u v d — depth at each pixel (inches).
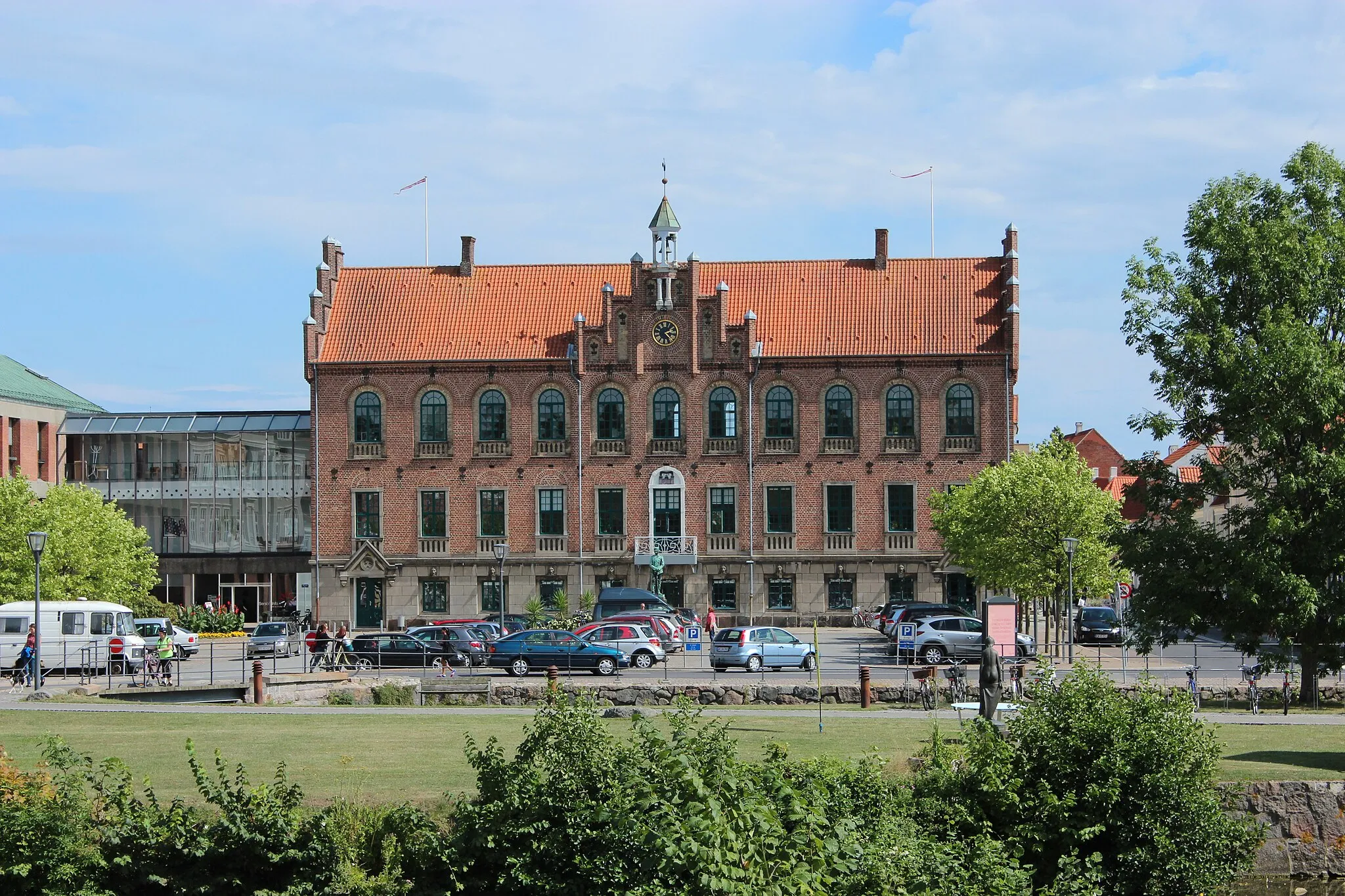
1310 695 2022.6
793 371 3602.4
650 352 3629.4
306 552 3914.9
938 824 1196.5
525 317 3727.9
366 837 1143.0
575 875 1102.4
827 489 3590.1
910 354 3560.5
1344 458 1966.0
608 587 3425.2
